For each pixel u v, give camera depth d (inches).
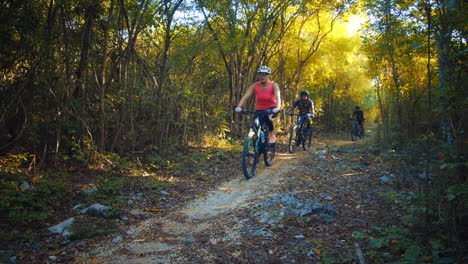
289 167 277.0
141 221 154.3
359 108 617.9
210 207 178.5
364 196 180.4
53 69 207.2
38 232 132.1
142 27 268.2
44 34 201.5
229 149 363.9
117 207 168.7
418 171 193.0
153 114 291.7
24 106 205.0
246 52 461.1
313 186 205.5
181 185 221.8
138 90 273.3
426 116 200.2
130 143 274.7
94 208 154.9
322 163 284.7
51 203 158.9
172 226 149.4
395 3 235.5
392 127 357.1
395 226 131.9
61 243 125.0
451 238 110.5
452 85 106.1
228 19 389.7
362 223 142.3
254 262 112.1
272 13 451.5
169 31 300.4
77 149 225.5
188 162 284.7
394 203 160.4
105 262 113.4
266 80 244.5
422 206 126.6
